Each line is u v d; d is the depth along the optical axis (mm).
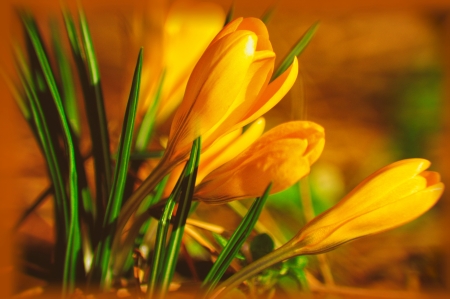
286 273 361
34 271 382
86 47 354
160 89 385
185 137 325
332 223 331
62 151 361
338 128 787
